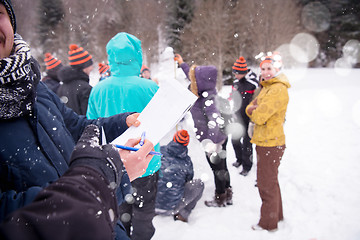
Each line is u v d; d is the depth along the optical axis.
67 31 15.30
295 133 5.17
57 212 0.35
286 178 3.37
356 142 4.36
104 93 1.87
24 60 0.61
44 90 0.92
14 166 0.62
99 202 0.41
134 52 1.85
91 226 0.37
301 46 20.66
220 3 14.52
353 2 20.55
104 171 0.49
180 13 15.63
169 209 2.65
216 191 2.95
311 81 13.98
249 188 3.28
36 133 0.69
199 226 2.58
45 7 15.48
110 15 15.01
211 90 2.73
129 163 0.69
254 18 15.80
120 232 0.94
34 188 0.55
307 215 2.60
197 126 2.85
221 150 2.84
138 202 1.84
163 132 0.93
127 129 1.03
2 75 0.57
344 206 2.66
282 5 17.39
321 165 3.61
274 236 2.34
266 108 2.17
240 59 3.63
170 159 2.73
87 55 3.10
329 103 7.74
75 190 0.39
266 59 2.33
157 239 2.39
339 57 21.42
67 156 0.81
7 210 0.50
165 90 1.03
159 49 15.40
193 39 14.65
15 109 0.63
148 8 15.44
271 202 2.37
